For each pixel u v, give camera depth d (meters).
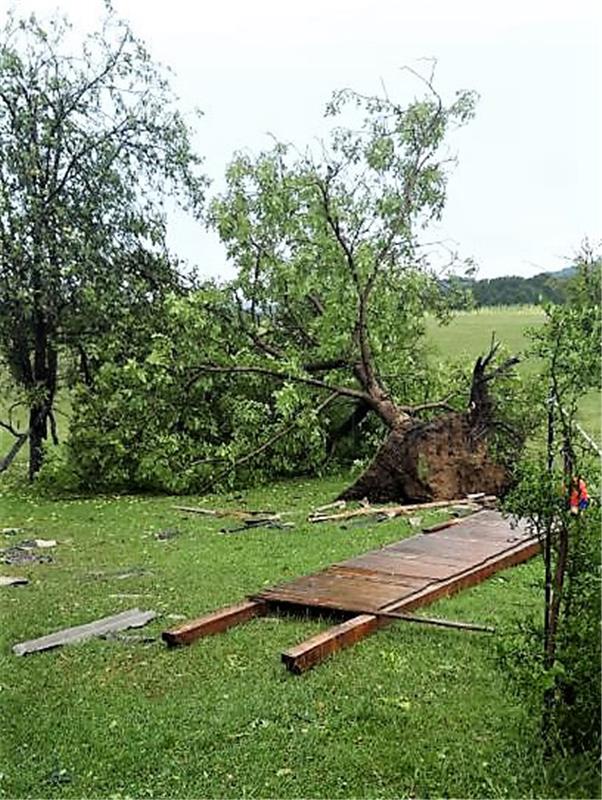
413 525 9.30
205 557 8.11
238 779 3.79
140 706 4.58
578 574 3.80
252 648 5.43
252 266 13.50
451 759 3.87
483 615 5.95
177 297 13.16
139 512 10.93
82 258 13.77
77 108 13.82
